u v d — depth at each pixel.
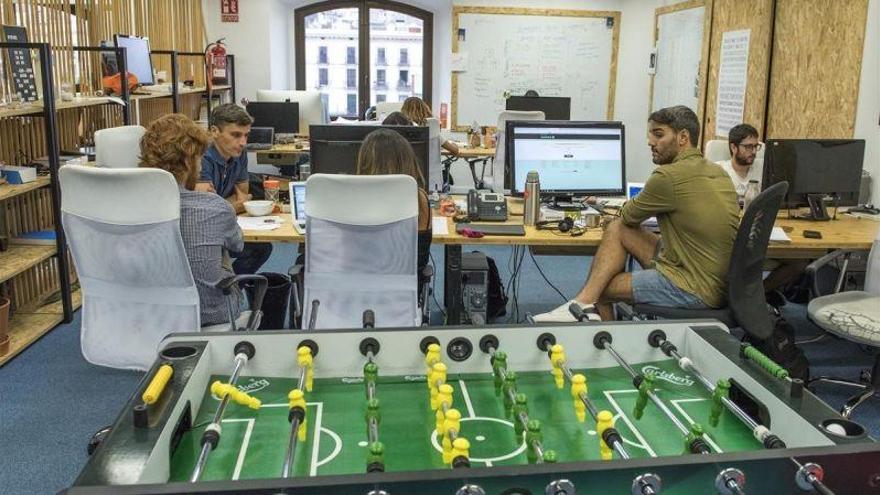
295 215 3.33
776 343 3.04
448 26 8.32
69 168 2.27
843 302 3.23
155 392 1.29
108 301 2.47
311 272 2.72
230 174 3.79
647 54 7.82
